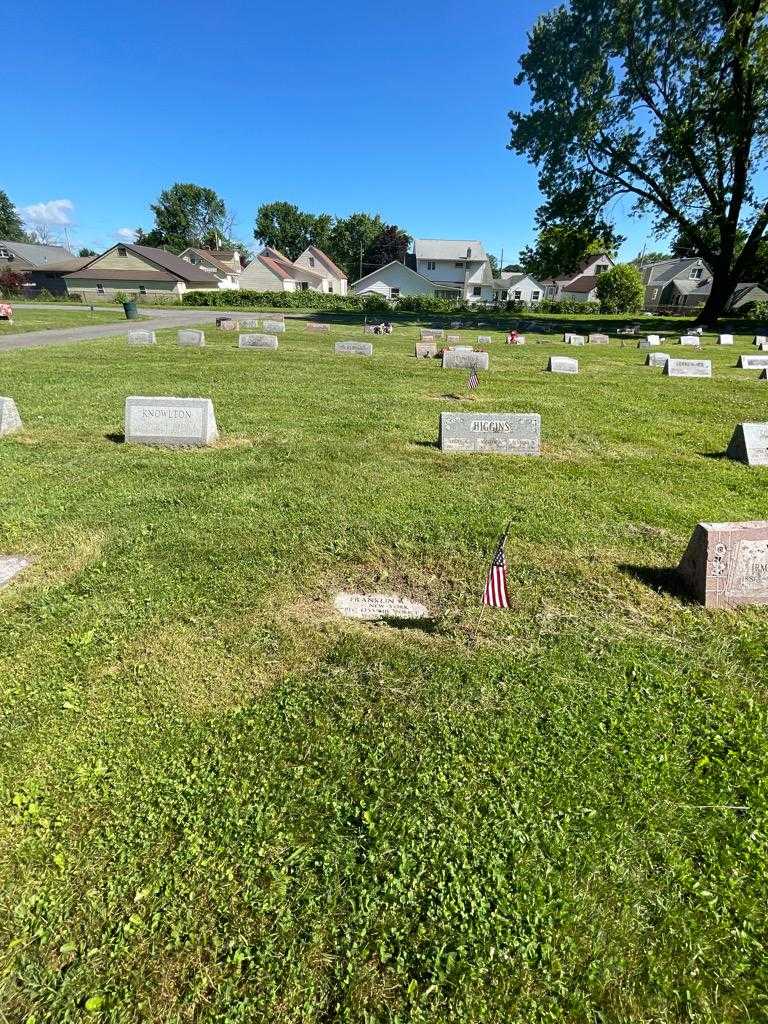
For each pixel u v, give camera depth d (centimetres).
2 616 393
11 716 304
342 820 251
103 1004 188
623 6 2744
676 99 2975
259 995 191
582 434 910
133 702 317
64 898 217
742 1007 193
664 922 215
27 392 1099
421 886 225
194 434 780
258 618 396
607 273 6084
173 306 5184
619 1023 187
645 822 254
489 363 1739
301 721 306
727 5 2669
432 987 193
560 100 3144
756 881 231
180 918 212
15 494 598
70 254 7862
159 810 253
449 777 273
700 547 427
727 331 3331
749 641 384
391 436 863
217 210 9856
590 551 508
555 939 209
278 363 1583
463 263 6831
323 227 9838
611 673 349
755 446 773
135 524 536
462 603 425
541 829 248
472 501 608
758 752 294
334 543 505
